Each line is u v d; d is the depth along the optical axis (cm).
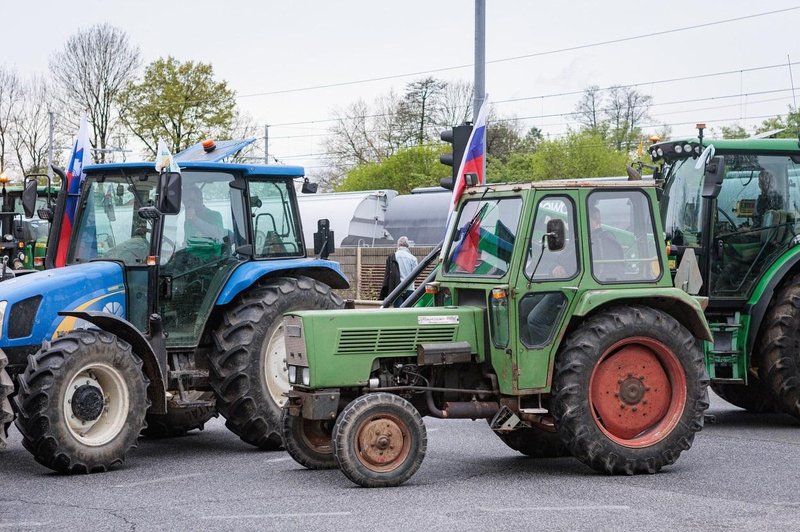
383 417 791
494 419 830
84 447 859
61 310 916
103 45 4312
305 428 873
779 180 1155
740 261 1130
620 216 852
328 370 809
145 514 702
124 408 883
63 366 848
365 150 5809
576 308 828
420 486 791
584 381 816
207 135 4250
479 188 878
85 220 998
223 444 1053
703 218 1130
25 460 938
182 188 997
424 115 5616
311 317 811
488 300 836
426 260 1159
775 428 1104
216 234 1012
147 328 966
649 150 1206
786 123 3334
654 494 750
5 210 1858
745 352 1100
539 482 805
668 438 836
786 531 631
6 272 1191
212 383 997
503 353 823
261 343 991
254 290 1020
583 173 5128
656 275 856
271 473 867
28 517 696
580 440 816
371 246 2728
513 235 832
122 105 4262
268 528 654
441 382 847
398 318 826
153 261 960
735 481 798
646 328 834
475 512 692
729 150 1147
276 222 1067
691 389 845
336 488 788
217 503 737
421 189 2894
